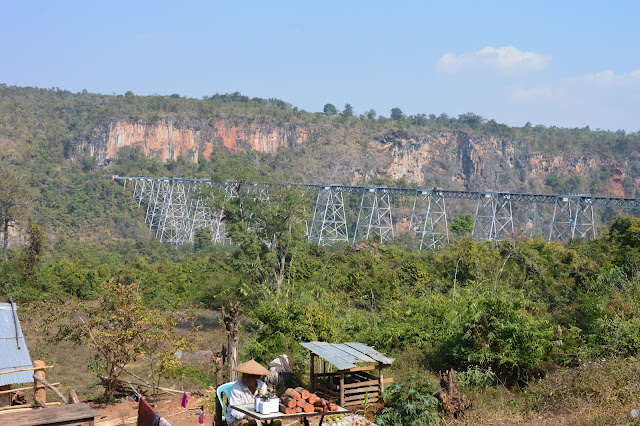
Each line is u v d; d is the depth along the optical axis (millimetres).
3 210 88375
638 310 12383
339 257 41719
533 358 11344
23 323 19703
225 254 54906
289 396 6668
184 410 10828
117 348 11930
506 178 192250
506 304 12047
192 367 16188
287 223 35062
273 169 182250
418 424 9156
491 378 11320
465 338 12094
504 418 9094
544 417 8938
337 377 10578
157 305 37062
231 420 6992
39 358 21672
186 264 54500
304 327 13836
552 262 28984
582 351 11375
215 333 28688
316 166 185875
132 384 12969
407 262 34969
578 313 14016
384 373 12164
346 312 17344
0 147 162500
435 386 10250
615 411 8188
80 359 21625
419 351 13359
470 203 170500
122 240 134000
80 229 134500
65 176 158250
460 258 28375
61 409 6711
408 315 14891
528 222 161375
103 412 11055
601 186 182875
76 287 43031
